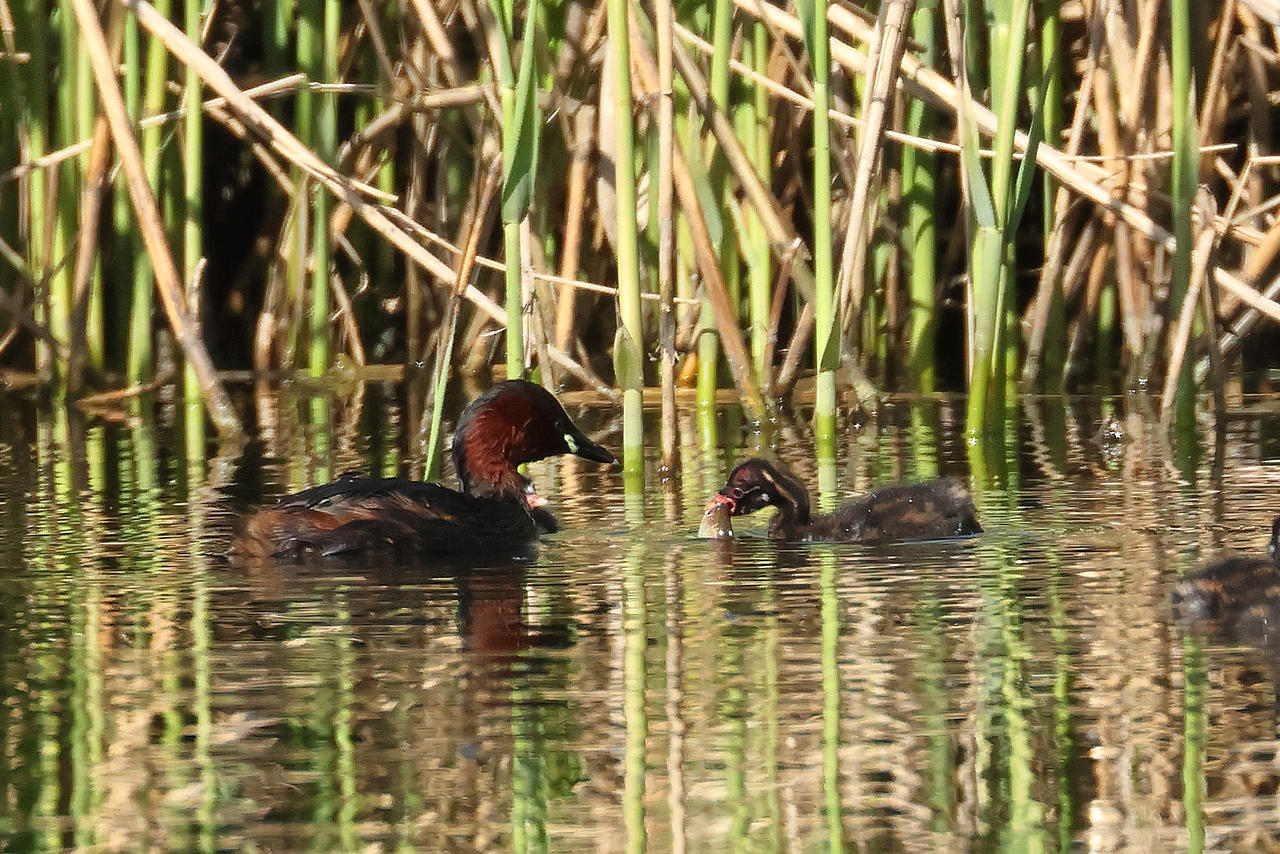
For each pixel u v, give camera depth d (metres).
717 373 19.03
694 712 7.21
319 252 19.56
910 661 7.94
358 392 19.36
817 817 6.14
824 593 9.40
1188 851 5.87
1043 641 8.24
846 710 7.21
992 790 6.35
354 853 5.87
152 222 15.82
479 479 11.99
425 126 19.94
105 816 6.18
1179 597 8.83
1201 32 18.03
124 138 15.58
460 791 6.38
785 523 11.50
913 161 18.25
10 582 9.82
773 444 15.46
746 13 17.00
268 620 8.84
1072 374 19.83
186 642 8.39
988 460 14.30
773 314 17.06
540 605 9.20
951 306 21.22
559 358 16.72
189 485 13.52
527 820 6.11
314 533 10.59
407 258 20.55
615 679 7.70
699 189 15.77
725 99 15.66
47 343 18.30
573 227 17.17
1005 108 14.40
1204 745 6.76
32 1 18.09
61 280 18.67
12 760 6.69
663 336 13.78
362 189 15.73
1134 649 8.09
